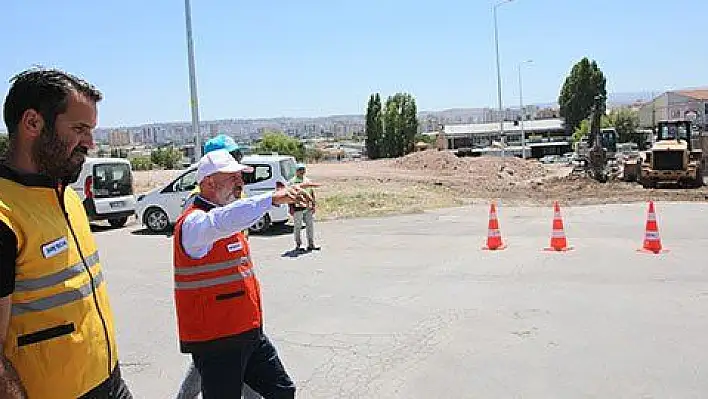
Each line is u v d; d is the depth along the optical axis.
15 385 2.35
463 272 10.63
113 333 2.93
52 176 2.64
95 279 2.80
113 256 13.86
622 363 6.12
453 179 36.25
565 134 115.00
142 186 31.92
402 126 98.06
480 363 6.27
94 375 2.71
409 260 11.95
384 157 98.56
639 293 8.79
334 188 27.22
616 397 5.34
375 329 7.55
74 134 2.65
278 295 9.46
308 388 5.78
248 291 4.09
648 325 7.30
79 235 2.78
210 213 3.80
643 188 30.16
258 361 4.24
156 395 5.85
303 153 86.94
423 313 8.17
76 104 2.64
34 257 2.50
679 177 29.31
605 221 16.62
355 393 5.63
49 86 2.57
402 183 30.75
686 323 7.33
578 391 5.49
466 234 15.07
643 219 16.83
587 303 8.35
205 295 3.96
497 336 7.10
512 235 14.62
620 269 10.41
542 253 12.09
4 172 2.53
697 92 116.88
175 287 4.06
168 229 18.11
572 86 111.81
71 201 2.85
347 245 14.05
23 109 2.56
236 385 4.03
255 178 16.94
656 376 5.77
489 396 5.46
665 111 111.81
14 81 2.61
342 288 9.78
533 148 112.19
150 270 12.02
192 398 4.53
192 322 3.98
